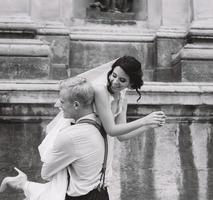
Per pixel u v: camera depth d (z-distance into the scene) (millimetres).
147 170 7824
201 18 9750
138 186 7750
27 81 8180
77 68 10008
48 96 7805
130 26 10602
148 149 7883
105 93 4582
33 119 7871
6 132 7848
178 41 9961
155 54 10055
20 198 7543
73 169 4496
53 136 4855
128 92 7844
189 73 9109
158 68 9883
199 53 9156
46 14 9961
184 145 7984
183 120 8031
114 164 7766
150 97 7934
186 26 10164
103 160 4527
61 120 4895
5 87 7785
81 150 4363
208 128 8062
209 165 7969
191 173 7906
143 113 7934
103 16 10734
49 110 7836
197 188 7867
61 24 9898
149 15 10625
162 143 7926
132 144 7859
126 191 7711
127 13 10836
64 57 9734
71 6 10461
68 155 4383
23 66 8711
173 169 7875
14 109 7832
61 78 9602
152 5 10672
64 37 9789
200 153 7988
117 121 4969
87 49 10086
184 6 10258
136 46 10203
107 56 10102
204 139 8023
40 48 8789
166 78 9828
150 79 10062
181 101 7984
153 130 7938
